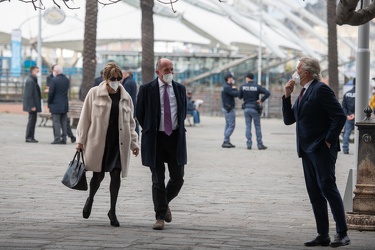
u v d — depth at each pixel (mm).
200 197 16047
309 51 75625
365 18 11180
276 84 73062
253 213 14086
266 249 10594
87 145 12641
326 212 11047
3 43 66562
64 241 10938
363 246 11039
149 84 12383
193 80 72375
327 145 10781
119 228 12227
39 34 56906
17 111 54969
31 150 26719
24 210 13891
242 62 73500
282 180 19422
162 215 12242
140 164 22750
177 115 12391
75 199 15383
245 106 30000
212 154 27062
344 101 28438
